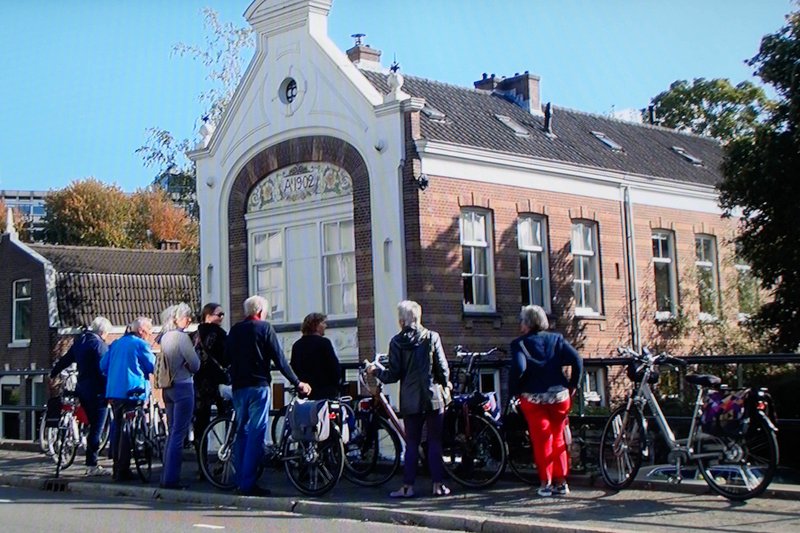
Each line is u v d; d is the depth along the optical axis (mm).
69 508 11766
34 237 69625
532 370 11023
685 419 11609
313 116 22203
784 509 9750
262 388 12188
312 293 22344
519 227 23344
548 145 25438
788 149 22594
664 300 27531
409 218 20500
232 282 23828
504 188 22719
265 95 23266
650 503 10344
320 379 12734
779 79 22797
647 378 11000
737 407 10180
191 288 37781
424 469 13234
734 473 10227
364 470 12586
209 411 13617
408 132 20578
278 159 22953
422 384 11422
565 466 11125
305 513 11203
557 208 24188
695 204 28578
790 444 12688
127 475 13781
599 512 9992
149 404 14508
